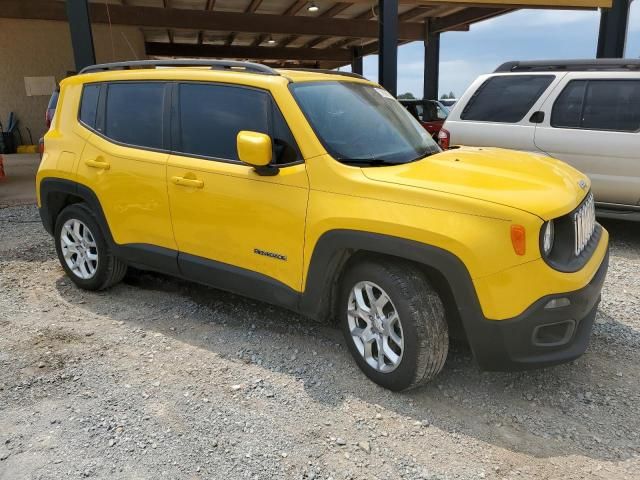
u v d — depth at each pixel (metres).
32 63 15.91
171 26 15.35
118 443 2.73
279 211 3.31
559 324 2.85
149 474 2.52
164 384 3.26
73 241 4.71
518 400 3.10
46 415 2.95
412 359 2.95
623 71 5.83
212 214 3.63
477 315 2.75
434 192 2.82
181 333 3.92
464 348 3.68
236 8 16.34
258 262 3.51
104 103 4.32
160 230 3.99
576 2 10.38
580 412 2.98
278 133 3.37
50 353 3.62
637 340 3.76
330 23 16.84
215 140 3.68
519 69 6.52
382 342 3.14
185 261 3.90
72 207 4.58
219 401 3.08
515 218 2.64
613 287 4.74
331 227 3.09
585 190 3.26
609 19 10.53
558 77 6.14
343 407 3.02
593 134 5.88
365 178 3.03
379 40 9.30
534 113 6.23
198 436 2.78
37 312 4.30
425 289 2.95
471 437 2.78
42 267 5.39
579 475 2.51
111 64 4.47
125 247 4.25
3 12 14.07
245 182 3.45
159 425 2.87
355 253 3.26
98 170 4.26
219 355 3.60
